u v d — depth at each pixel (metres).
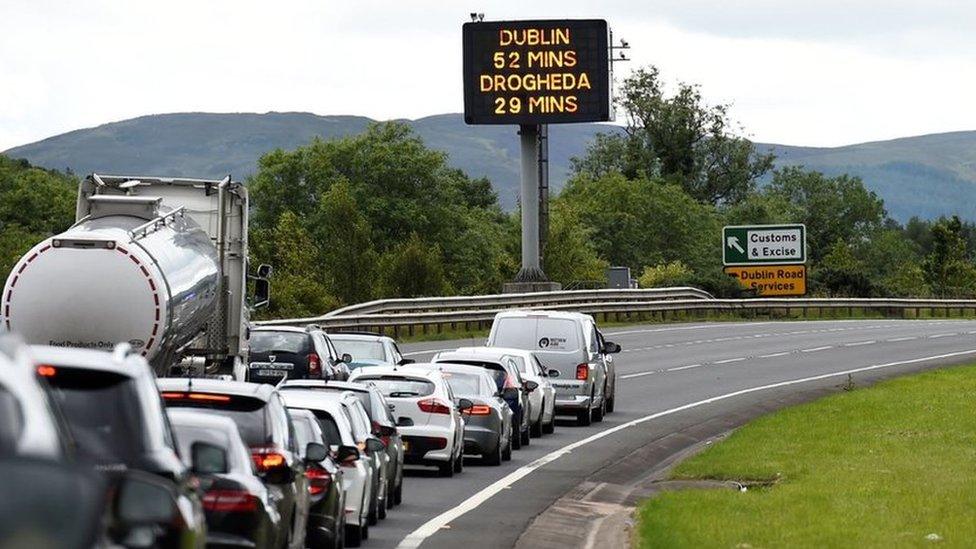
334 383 48.72
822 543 38.41
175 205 61.31
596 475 62.34
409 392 59.75
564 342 83.00
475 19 151.38
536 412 76.12
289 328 74.44
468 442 63.84
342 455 39.88
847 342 138.50
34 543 12.98
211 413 30.56
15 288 49.41
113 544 15.06
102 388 19.86
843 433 69.75
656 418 86.94
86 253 49.69
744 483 56.28
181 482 19.44
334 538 36.72
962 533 40.09
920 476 53.34
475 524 47.06
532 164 152.38
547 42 149.00
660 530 41.53
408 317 126.38
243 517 26.47
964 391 91.62
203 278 56.12
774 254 180.50
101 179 59.34
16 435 14.10
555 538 44.97
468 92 149.62
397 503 51.41
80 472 13.45
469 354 71.62
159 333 49.81
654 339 140.12
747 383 105.44
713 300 170.25
